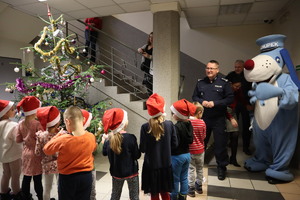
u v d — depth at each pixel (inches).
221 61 192.4
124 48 211.6
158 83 136.3
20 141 80.7
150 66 168.1
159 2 130.8
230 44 190.2
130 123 151.9
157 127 69.7
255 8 145.0
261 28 184.1
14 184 86.4
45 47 180.7
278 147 105.6
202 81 116.1
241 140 183.8
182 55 199.0
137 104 150.3
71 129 63.1
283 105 100.0
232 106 126.9
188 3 133.0
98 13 152.9
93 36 201.6
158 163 70.4
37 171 78.8
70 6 138.4
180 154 76.7
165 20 132.0
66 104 118.0
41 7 139.3
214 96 109.6
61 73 112.7
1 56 150.9
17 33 157.9
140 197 92.3
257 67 105.2
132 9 144.7
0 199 87.6
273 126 106.1
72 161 60.6
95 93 160.6
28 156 78.5
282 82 104.2
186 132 76.9
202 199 90.8
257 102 112.9
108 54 216.4
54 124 73.1
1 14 137.3
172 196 78.9
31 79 118.3
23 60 169.6
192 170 91.7
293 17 135.1
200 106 91.9
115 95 155.7
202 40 195.0
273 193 96.0
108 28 214.8
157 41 134.7
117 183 70.3
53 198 88.4
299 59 128.4
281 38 107.2
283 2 135.6
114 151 67.6
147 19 204.7
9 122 85.1
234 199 91.2
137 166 72.6
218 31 191.8
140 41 206.8
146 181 71.7
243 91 135.6
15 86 109.7
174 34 133.7
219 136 109.6
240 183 106.1
